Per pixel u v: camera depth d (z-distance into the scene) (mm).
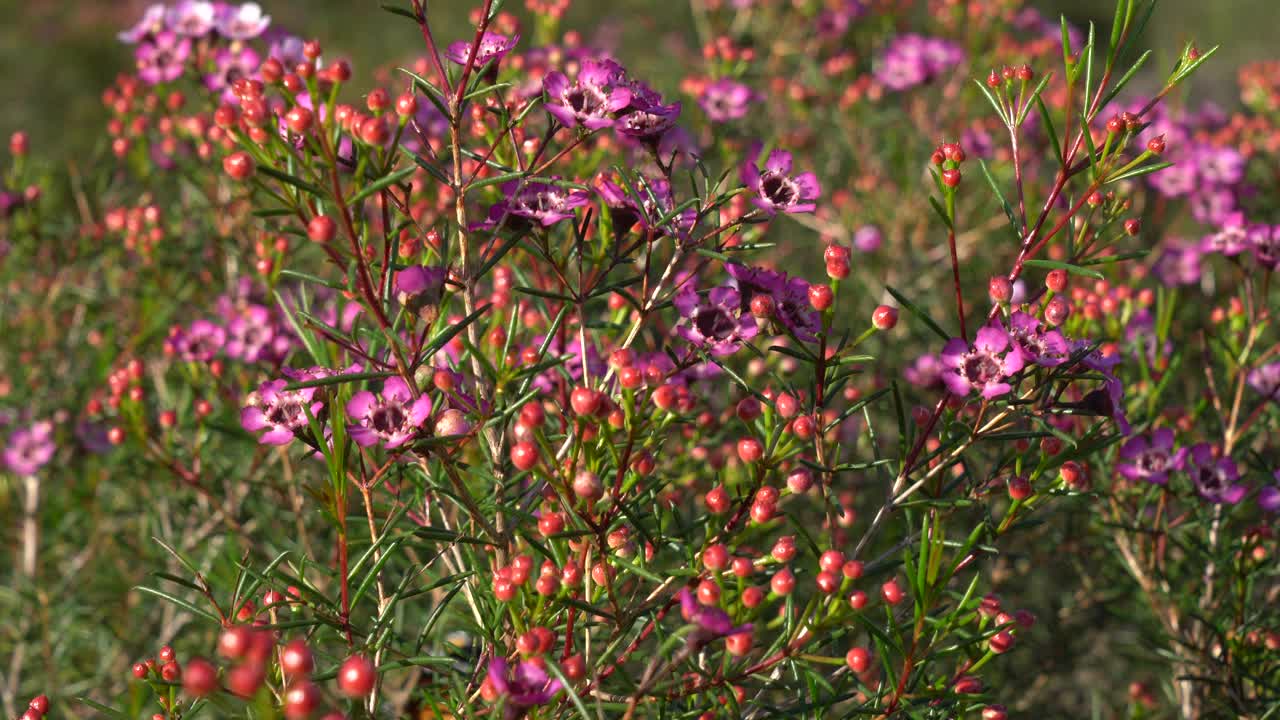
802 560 3805
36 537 4812
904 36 6512
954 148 2250
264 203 4148
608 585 2119
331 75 1940
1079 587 4906
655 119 2387
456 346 2658
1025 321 2291
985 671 4113
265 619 2588
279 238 3740
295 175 2045
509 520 2607
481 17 2271
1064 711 4562
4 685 4641
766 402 2320
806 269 6270
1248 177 5801
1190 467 3262
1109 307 3598
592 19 13133
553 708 2074
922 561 2020
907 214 5887
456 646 2615
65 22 17328
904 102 6602
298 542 3906
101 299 5109
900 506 2445
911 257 5938
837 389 2479
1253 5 17078
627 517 2242
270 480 4090
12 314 5371
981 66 6094
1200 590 3840
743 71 5262
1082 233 2502
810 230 6441
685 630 1872
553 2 4773
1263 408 3680
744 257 3689
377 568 2188
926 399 5180
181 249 4746
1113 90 2232
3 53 15844
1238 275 4852
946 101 6312
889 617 2084
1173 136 5523
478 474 2439
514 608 2127
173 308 4820
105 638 4598
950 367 2295
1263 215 5613
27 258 5055
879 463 2445
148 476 4402
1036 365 2307
